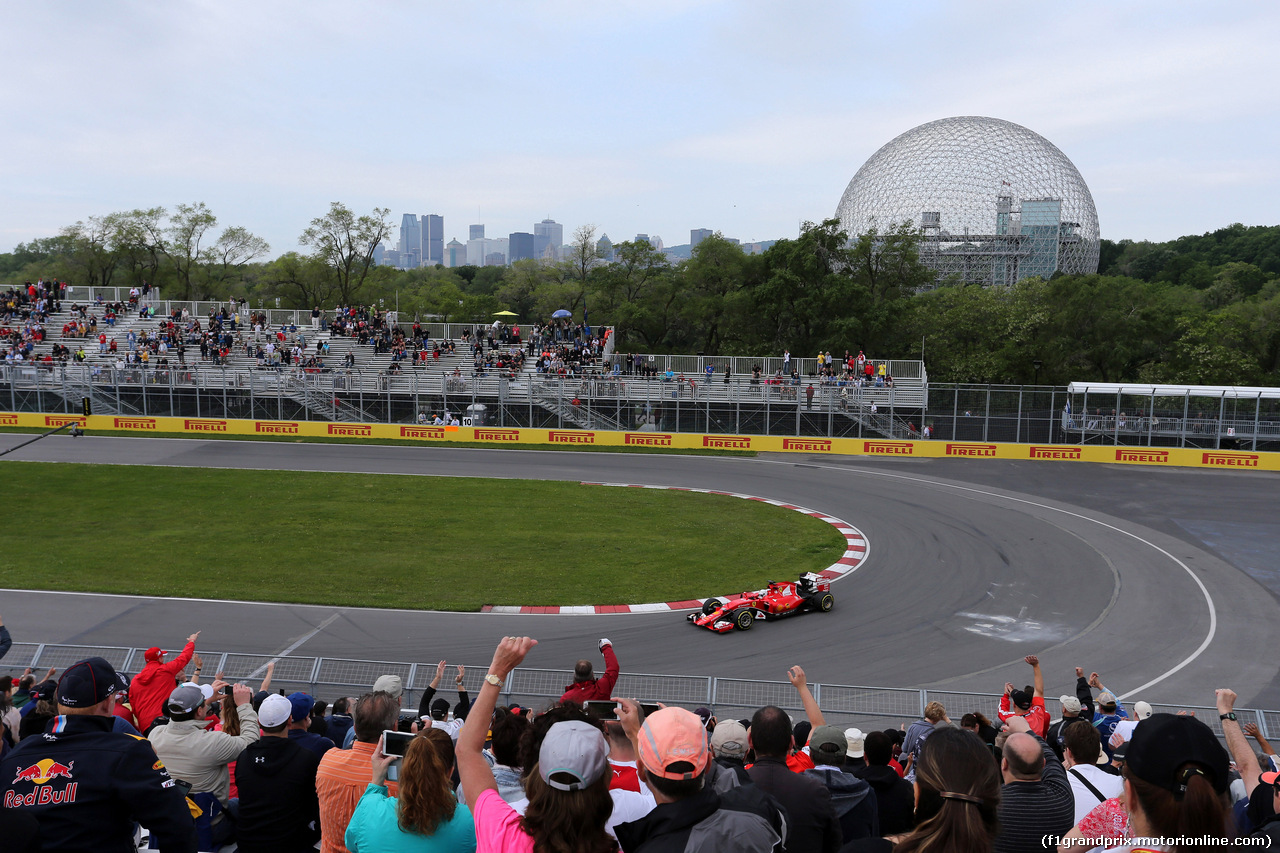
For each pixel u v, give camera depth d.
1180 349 61.97
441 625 23.30
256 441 52.56
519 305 94.75
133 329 64.75
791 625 23.95
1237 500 39.69
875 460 49.34
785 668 20.84
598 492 40.06
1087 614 25.16
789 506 38.19
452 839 4.78
